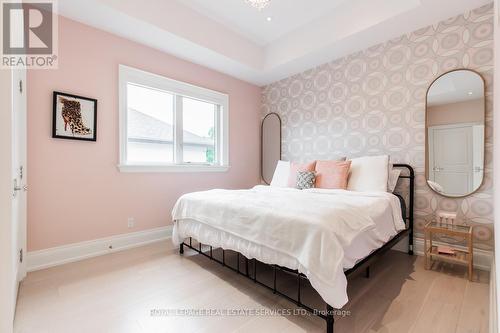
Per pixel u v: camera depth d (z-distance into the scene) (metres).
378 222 1.83
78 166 2.39
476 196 2.28
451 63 2.40
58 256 2.25
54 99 2.23
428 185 2.54
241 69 3.59
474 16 2.27
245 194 2.36
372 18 2.52
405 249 2.67
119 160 2.65
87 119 2.43
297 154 3.79
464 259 2.07
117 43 2.65
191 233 2.26
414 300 1.65
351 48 2.98
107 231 2.58
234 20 3.02
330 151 3.36
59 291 1.76
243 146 4.09
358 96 3.07
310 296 1.69
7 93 0.94
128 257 2.43
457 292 1.76
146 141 3.01
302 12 2.87
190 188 3.34
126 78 2.71
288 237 1.44
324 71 3.42
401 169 2.74
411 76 2.65
